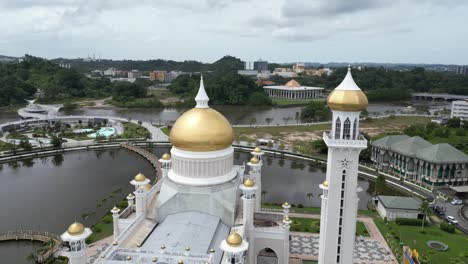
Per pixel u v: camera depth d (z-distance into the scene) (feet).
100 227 286.66
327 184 195.83
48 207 334.24
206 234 186.39
